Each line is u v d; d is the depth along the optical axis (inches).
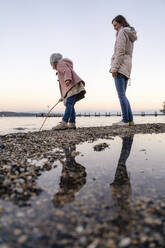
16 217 43.8
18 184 63.7
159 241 35.6
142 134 190.7
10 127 351.6
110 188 60.6
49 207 48.4
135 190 58.6
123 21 203.8
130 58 207.2
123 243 35.3
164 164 87.7
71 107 202.1
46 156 102.3
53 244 35.2
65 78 187.0
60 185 63.4
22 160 92.8
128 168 82.0
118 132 198.8
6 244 35.1
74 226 40.3
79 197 54.2
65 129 209.0
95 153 110.7
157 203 49.8
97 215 44.5
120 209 47.1
